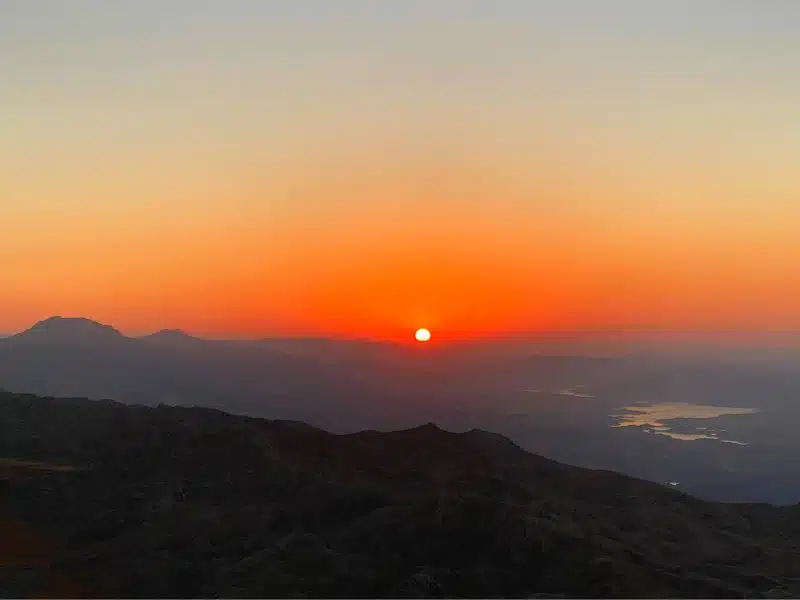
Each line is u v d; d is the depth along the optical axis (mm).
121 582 25062
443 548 27109
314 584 24875
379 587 25016
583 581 24797
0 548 26797
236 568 25922
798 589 25719
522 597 24234
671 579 25469
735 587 25625
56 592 24188
